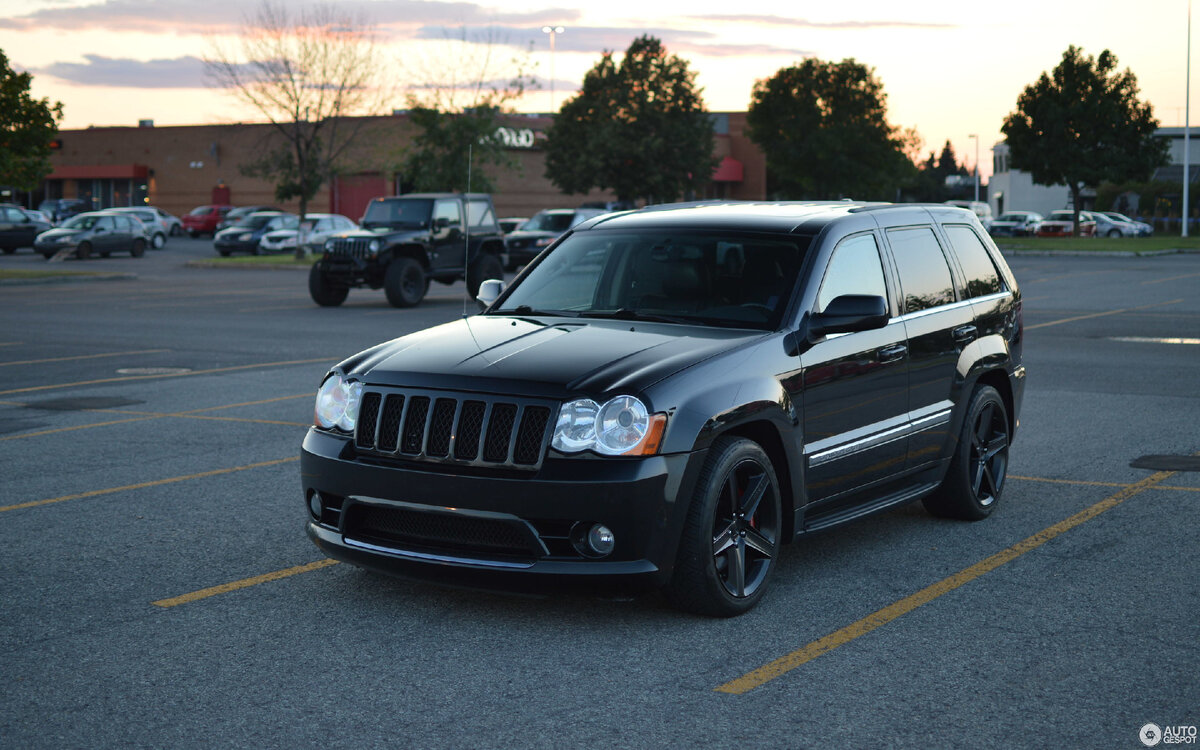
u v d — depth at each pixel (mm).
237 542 6637
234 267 39656
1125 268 36125
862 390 6086
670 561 5047
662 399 5031
